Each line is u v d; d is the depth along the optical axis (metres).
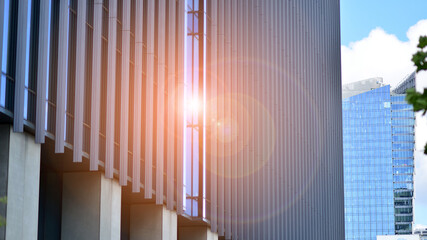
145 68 33.12
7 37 24.28
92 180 30.33
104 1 30.00
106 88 29.78
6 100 24.16
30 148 25.77
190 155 39.59
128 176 31.42
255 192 49.84
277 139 56.19
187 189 39.03
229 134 44.62
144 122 32.69
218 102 43.47
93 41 28.94
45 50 25.75
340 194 84.94
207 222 40.84
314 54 72.06
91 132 28.39
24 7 24.89
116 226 31.34
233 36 46.75
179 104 36.62
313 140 69.38
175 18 36.94
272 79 55.69
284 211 57.09
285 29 60.91
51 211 30.19
